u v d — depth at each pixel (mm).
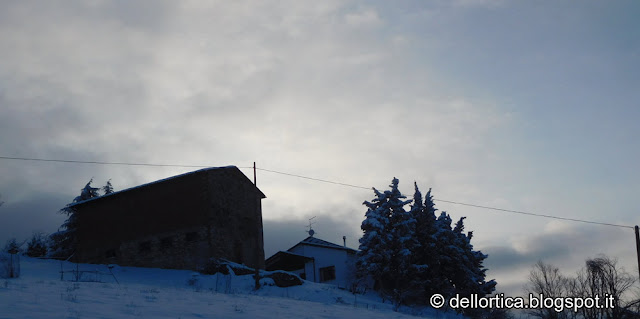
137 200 46406
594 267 43062
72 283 25328
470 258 54312
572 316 42750
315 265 55938
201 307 20500
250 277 40000
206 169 45250
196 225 43875
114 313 16625
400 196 52094
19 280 24641
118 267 43969
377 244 48844
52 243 59188
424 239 51562
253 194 50844
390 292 46188
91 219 47438
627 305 41438
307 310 23750
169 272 42406
